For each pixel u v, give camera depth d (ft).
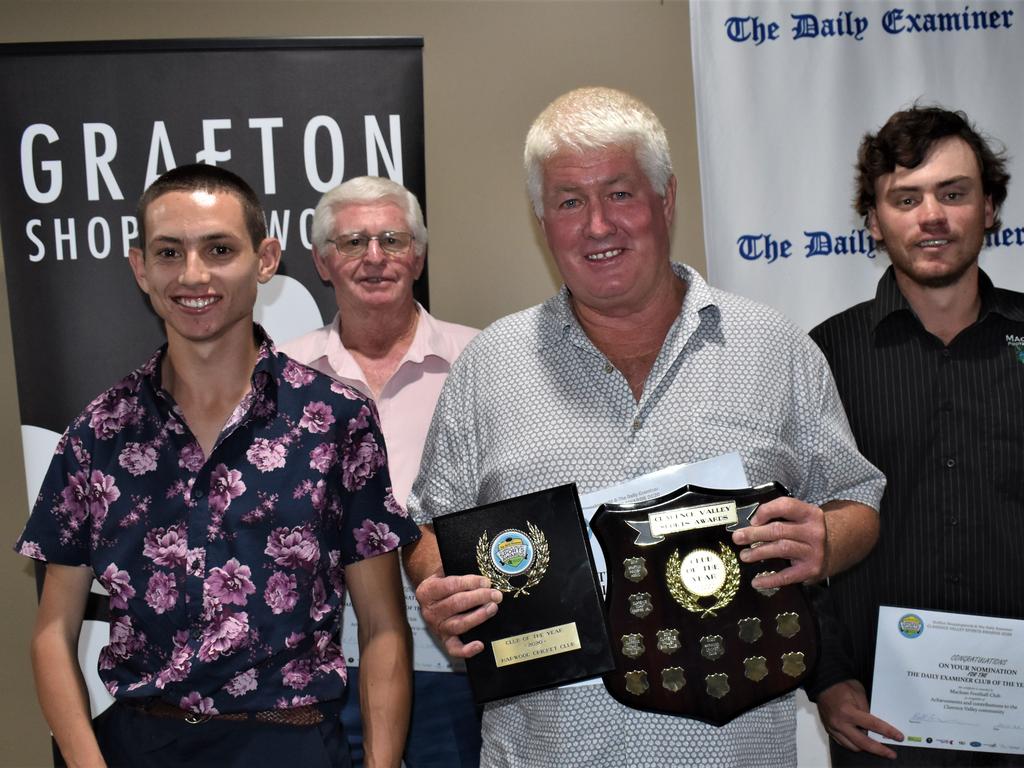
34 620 9.78
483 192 9.95
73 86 8.83
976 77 8.99
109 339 8.91
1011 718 6.19
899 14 8.96
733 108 8.96
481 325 10.02
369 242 8.12
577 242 5.28
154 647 5.25
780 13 8.94
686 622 4.97
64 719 5.25
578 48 9.92
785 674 4.94
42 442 8.91
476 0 9.86
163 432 5.39
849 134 8.98
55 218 8.87
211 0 9.73
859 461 5.51
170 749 5.21
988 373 6.77
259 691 5.18
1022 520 6.61
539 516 5.06
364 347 8.64
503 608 5.00
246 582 5.20
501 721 5.44
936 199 6.64
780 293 9.04
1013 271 8.98
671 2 9.94
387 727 5.50
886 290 7.11
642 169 5.29
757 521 4.86
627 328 5.62
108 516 5.31
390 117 8.95
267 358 5.46
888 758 6.55
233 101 8.88
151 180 8.89
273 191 8.93
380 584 5.77
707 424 5.20
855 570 6.88
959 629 6.29
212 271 5.24
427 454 6.05
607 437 5.24
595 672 4.86
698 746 4.95
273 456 5.36
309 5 9.78
